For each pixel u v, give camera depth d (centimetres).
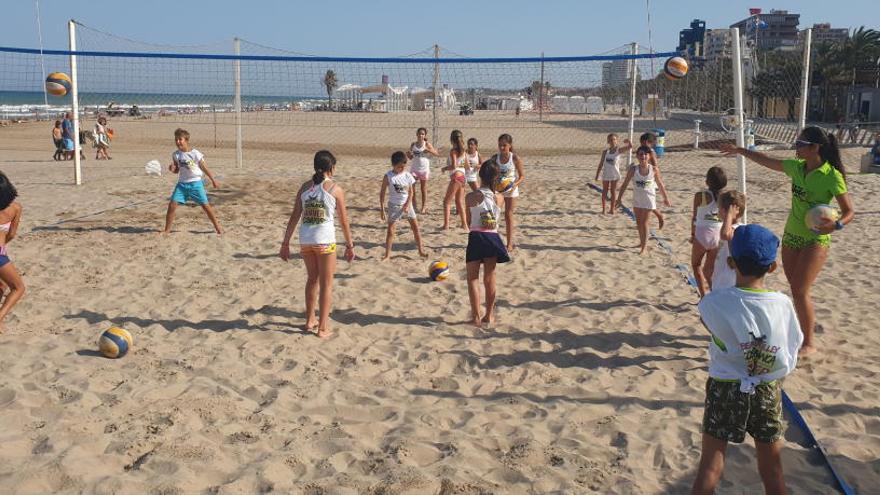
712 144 515
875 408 413
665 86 3997
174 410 400
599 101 4719
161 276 719
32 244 855
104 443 361
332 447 366
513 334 552
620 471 346
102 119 2178
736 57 750
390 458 353
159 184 1447
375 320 588
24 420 386
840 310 610
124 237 903
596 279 715
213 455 350
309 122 4028
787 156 2186
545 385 456
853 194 1291
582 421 404
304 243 534
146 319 580
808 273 475
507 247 845
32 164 1933
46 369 464
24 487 314
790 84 2919
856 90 3997
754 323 265
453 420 402
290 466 345
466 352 511
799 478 340
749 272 274
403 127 3653
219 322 574
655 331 554
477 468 347
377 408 417
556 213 1116
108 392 430
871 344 524
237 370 471
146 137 3186
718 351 276
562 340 539
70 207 1145
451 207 1164
